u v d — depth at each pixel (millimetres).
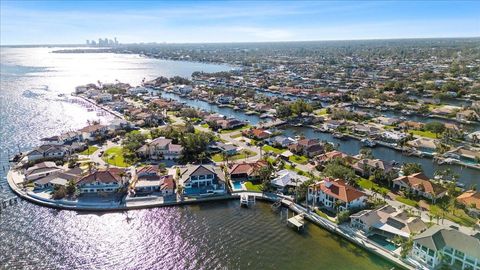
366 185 98312
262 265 66562
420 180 92750
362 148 135875
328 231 77750
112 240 75125
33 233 77375
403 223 74188
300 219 80375
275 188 97750
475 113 170000
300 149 125938
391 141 140625
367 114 180875
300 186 91062
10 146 137000
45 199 91062
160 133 142750
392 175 98000
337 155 115125
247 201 89812
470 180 104500
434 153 125688
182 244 73562
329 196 86500
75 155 122188
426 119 179375
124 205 88500
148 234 77375
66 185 94688
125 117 183000
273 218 84000
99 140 140750
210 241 74625
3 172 111188
